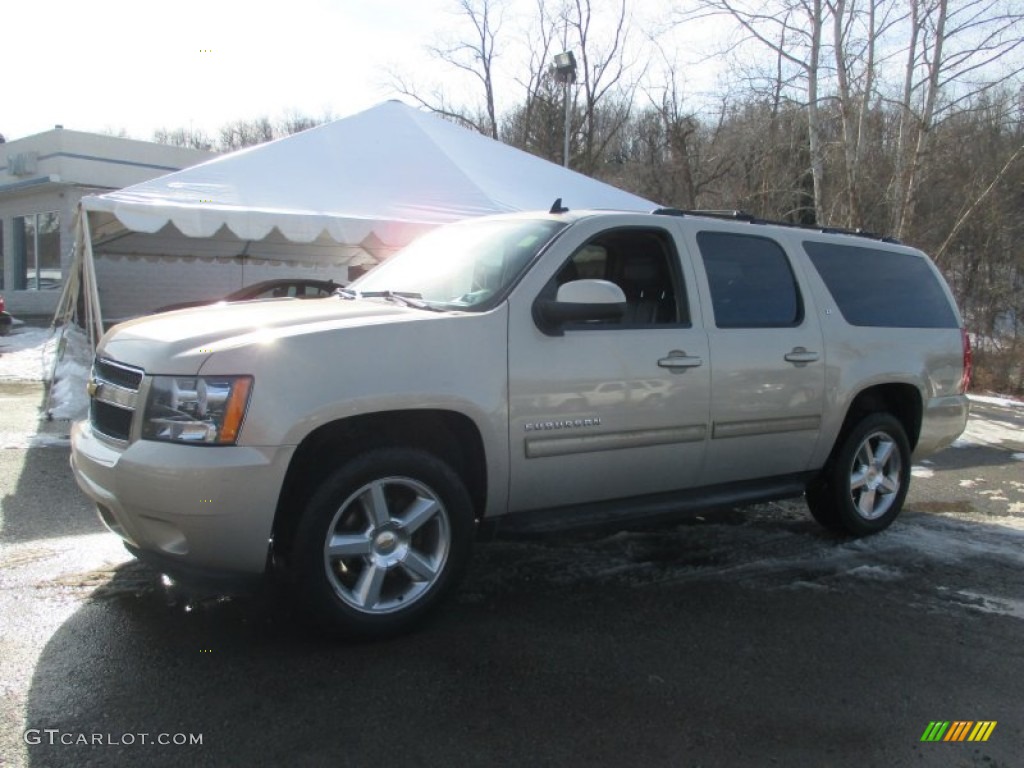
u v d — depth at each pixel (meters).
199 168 10.20
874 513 5.34
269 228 9.34
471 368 3.58
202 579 3.20
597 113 33.44
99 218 9.66
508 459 3.71
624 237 4.38
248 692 3.02
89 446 3.45
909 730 2.95
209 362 3.14
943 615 4.05
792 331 4.72
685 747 2.78
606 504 4.17
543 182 12.77
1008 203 18.56
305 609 3.32
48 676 3.09
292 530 3.30
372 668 3.24
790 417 4.68
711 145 23.12
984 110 15.10
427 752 2.68
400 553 3.50
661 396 4.12
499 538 3.89
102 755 2.59
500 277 3.96
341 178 10.91
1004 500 6.57
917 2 14.70
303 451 3.31
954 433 5.75
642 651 3.50
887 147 17.06
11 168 21.28
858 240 5.39
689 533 5.30
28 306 21.83
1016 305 17.48
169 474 3.04
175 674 3.13
